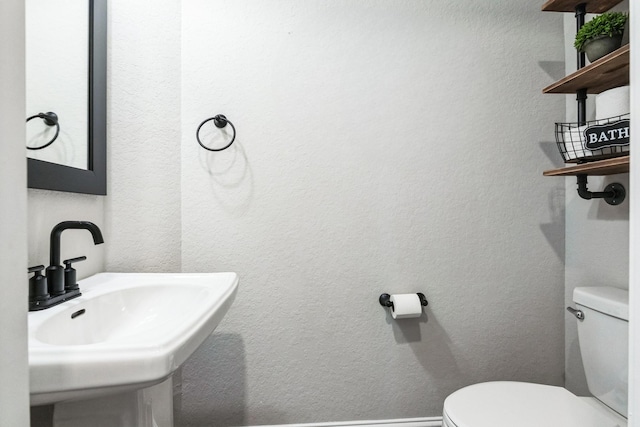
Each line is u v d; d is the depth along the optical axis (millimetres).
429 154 1605
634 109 495
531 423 1056
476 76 1627
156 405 1134
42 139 992
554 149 1656
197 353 1520
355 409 1590
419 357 1613
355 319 1581
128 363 598
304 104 1546
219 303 927
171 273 1344
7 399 361
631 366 502
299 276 1553
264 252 1534
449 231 1617
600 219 1467
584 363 1320
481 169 1629
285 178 1539
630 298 506
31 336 688
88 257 1252
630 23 502
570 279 1634
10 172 368
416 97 1600
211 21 1504
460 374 1633
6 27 364
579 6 1401
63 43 1089
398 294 1574
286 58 1539
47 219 1029
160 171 1446
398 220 1593
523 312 1651
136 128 1415
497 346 1644
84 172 1170
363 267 1580
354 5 1575
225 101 1509
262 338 1545
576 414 1105
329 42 1562
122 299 1086
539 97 1651
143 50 1429
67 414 847
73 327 897
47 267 965
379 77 1583
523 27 1650
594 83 1325
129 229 1401
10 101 369
